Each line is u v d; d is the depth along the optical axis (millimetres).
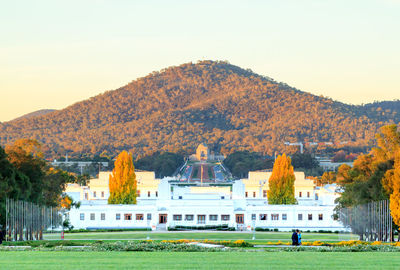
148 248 127062
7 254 108188
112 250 126250
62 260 97312
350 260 98312
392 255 108312
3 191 187500
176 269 86938
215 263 93312
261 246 172125
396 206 189625
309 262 95125
